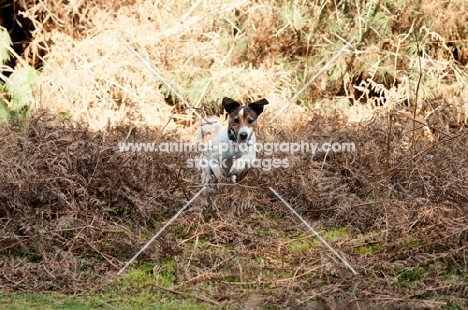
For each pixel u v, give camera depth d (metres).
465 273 9.02
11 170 10.77
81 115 17.92
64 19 21.72
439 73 20.39
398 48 20.75
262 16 21.48
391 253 9.58
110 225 10.53
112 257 9.84
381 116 13.81
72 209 10.52
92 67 19.39
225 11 21.61
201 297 8.69
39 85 20.36
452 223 9.67
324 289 8.77
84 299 8.73
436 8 21.11
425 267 9.25
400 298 8.41
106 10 21.67
